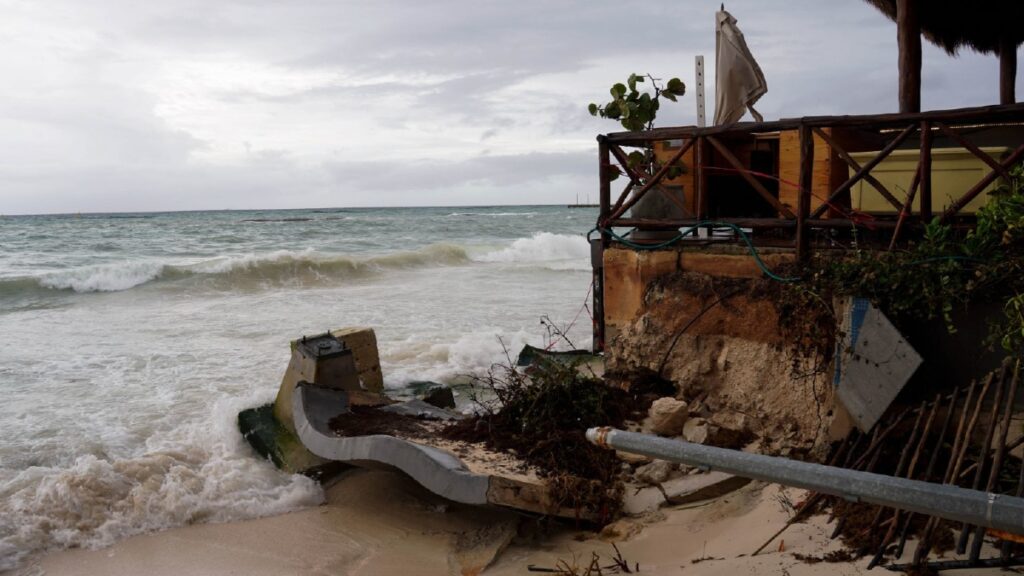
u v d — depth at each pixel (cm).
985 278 500
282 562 551
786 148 701
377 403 738
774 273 613
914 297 528
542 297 1736
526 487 523
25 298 1769
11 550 566
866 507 449
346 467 700
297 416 680
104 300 1759
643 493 572
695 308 653
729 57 763
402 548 562
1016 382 448
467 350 1157
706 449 280
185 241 3819
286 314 1513
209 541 588
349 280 2123
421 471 555
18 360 1107
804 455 566
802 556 427
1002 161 545
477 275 2239
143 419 835
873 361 538
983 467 433
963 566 376
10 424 815
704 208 689
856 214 619
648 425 630
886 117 568
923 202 562
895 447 516
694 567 450
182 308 1623
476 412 695
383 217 8738
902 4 775
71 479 637
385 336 1279
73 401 902
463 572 516
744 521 502
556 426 604
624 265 711
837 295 561
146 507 622
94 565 553
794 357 586
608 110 741
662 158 803
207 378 1006
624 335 706
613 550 507
